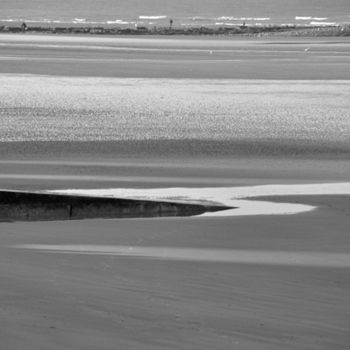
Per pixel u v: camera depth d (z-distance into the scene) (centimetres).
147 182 3381
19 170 3681
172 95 7644
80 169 3731
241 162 4034
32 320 1333
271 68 11500
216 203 2800
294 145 4622
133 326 1328
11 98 7025
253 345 1268
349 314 1432
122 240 2122
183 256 1895
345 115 6150
